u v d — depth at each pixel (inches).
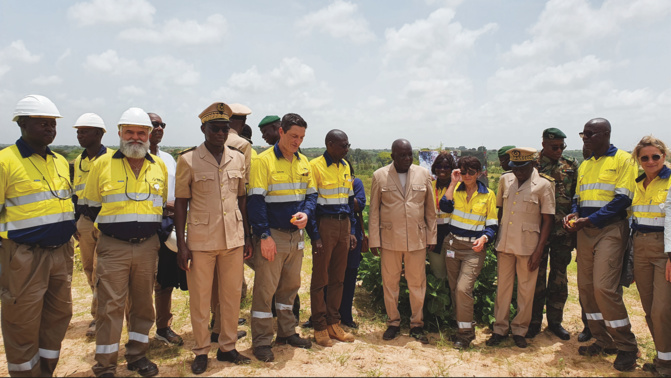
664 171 157.8
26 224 141.3
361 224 214.1
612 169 173.6
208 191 154.5
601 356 179.0
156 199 157.4
